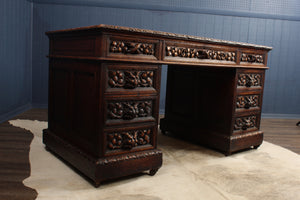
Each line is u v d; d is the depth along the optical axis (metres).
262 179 2.38
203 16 5.00
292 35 5.20
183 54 2.39
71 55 2.37
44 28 4.80
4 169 2.28
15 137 3.14
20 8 4.29
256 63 3.14
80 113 2.29
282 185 2.29
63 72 2.55
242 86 3.01
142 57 2.14
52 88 2.76
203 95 3.21
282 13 5.14
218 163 2.71
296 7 5.14
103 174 2.05
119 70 2.07
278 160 2.89
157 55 2.22
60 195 1.90
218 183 2.26
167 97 3.69
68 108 2.47
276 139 3.78
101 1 4.79
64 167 2.40
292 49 5.24
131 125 2.18
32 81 4.92
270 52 5.21
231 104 2.93
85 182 2.13
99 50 1.98
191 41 2.45
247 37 5.13
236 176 2.42
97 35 2.00
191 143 3.35
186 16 4.96
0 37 3.62
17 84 4.31
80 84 2.27
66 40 2.46
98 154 2.06
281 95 5.31
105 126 2.06
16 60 4.22
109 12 4.83
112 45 2.00
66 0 4.75
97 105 2.03
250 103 3.09
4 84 3.81
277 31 5.17
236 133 3.02
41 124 3.75
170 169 2.49
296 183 2.34
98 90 2.02
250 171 2.55
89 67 2.12
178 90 3.54
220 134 3.02
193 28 5.00
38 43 4.84
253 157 2.95
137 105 2.20
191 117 3.37
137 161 2.21
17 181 2.07
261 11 5.10
